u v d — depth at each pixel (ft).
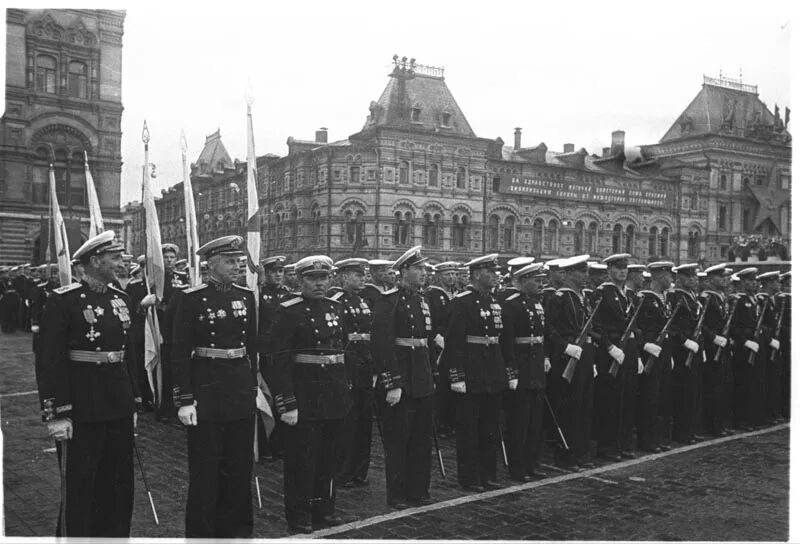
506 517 23.52
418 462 25.05
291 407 21.65
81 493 19.67
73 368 19.88
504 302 28.53
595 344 32.32
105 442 20.48
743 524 23.06
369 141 136.98
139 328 41.86
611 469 30.14
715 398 37.55
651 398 33.42
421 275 25.91
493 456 27.27
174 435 35.29
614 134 166.09
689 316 35.37
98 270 20.61
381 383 24.41
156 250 37.40
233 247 21.59
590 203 156.76
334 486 23.21
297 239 140.97
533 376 28.25
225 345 21.02
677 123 163.73
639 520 23.35
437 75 148.87
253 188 29.99
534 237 153.07
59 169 106.11
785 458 32.17
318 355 22.61
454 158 143.33
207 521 20.45
